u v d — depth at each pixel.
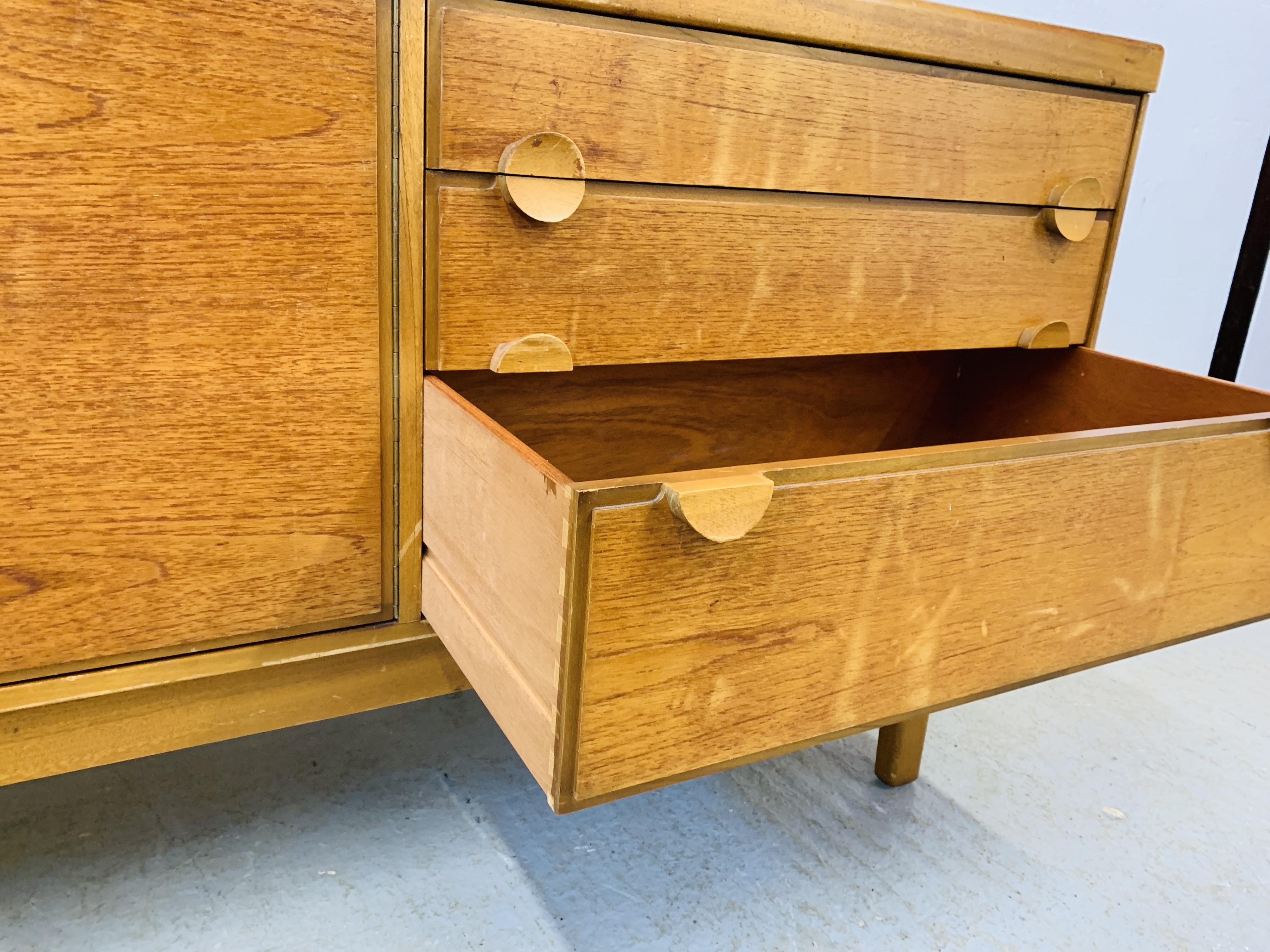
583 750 0.48
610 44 0.66
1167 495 0.66
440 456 0.65
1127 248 1.67
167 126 0.54
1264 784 1.02
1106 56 0.89
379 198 0.62
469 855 0.83
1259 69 1.67
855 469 0.52
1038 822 0.94
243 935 0.72
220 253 0.58
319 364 0.63
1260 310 1.84
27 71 0.51
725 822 0.91
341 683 0.71
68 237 0.54
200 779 0.91
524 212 0.65
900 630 0.57
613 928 0.76
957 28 0.80
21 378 0.54
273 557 0.65
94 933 0.71
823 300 0.83
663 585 0.47
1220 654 1.33
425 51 0.60
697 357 0.78
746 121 0.73
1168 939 0.79
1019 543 0.60
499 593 0.55
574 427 0.92
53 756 0.62
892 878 0.84
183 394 0.59
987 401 1.11
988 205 0.90
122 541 0.60
